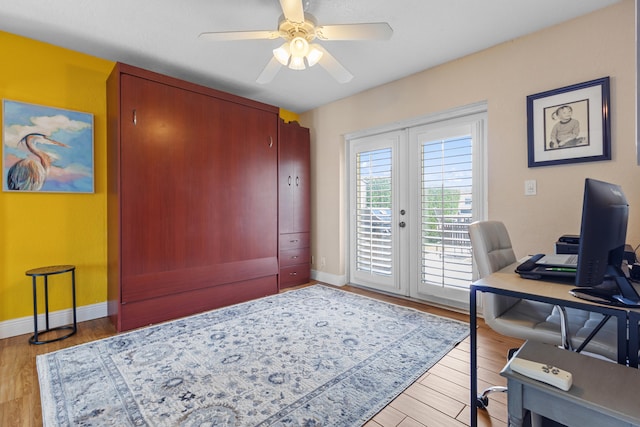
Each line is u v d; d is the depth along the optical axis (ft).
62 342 7.35
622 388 2.65
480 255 5.19
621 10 6.49
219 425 4.53
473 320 4.25
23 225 7.89
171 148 8.91
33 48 7.97
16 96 7.75
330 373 5.92
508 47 8.04
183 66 9.52
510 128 8.03
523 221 7.84
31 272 7.37
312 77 10.30
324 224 13.19
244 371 6.00
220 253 9.94
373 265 11.76
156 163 8.62
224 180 10.06
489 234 5.56
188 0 6.45
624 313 3.17
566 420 2.63
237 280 10.29
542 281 4.32
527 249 7.78
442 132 9.68
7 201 7.68
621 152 6.51
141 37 7.89
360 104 11.69
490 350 6.84
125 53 8.71
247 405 4.98
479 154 8.90
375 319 8.74
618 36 6.53
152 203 8.55
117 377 5.80
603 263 3.52
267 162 11.25
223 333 7.80
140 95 8.34
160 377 5.80
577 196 7.08
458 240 9.31
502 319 4.85
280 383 5.60
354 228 12.55
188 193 9.24
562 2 6.52
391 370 6.04
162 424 4.55
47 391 5.35
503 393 5.30
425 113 9.77
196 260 9.39
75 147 8.54
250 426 4.51
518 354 3.26
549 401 2.72
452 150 9.46
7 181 7.61
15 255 7.79
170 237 8.87
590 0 6.46
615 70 6.57
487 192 8.70
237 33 6.06
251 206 10.77
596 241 3.41
